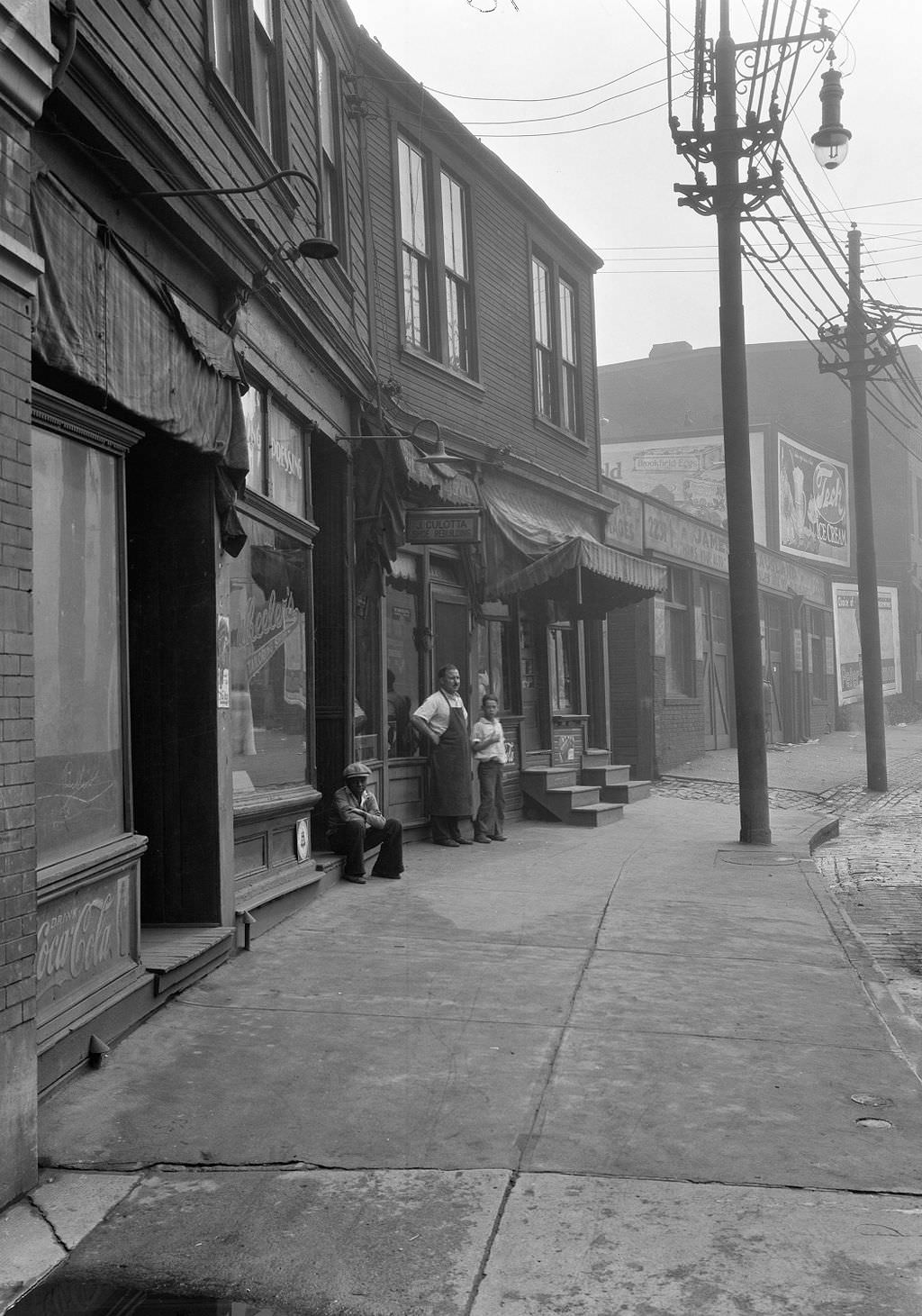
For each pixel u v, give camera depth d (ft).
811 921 28.40
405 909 29.09
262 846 27.30
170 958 20.38
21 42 13.65
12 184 13.78
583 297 61.72
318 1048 18.11
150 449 22.94
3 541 13.37
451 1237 12.14
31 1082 13.41
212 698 22.82
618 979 22.58
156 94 20.85
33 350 14.98
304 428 31.55
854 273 69.67
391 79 41.96
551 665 54.49
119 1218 12.60
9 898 13.09
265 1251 11.86
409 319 43.93
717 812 53.36
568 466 58.23
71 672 17.22
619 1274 11.41
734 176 43.24
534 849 41.06
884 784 66.95
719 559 82.79
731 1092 16.46
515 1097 16.17
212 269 22.91
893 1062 17.84
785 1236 12.15
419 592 42.86
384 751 38.17
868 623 67.72
